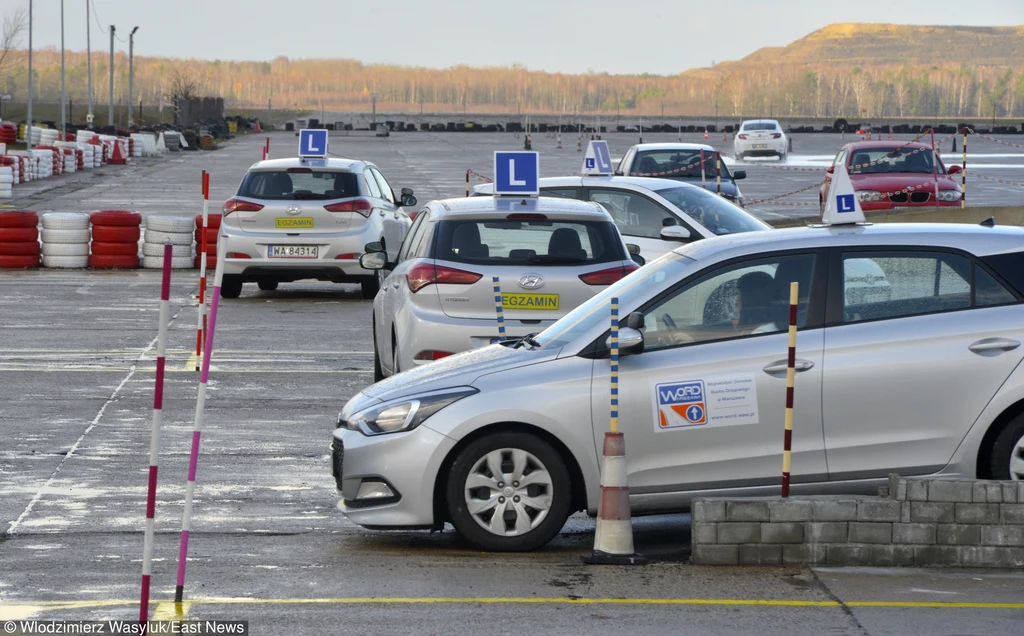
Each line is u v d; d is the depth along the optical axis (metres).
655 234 63.03
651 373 29.55
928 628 24.17
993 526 28.28
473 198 44.91
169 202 141.25
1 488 35.09
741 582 27.22
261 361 56.00
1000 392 29.59
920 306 30.12
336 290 82.00
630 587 26.84
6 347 58.59
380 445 29.52
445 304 41.25
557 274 41.16
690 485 29.69
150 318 68.19
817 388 29.59
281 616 24.73
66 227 90.25
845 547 28.47
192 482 25.19
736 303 30.19
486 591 26.52
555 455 29.36
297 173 74.12
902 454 29.77
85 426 42.94
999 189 159.88
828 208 31.34
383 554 29.50
